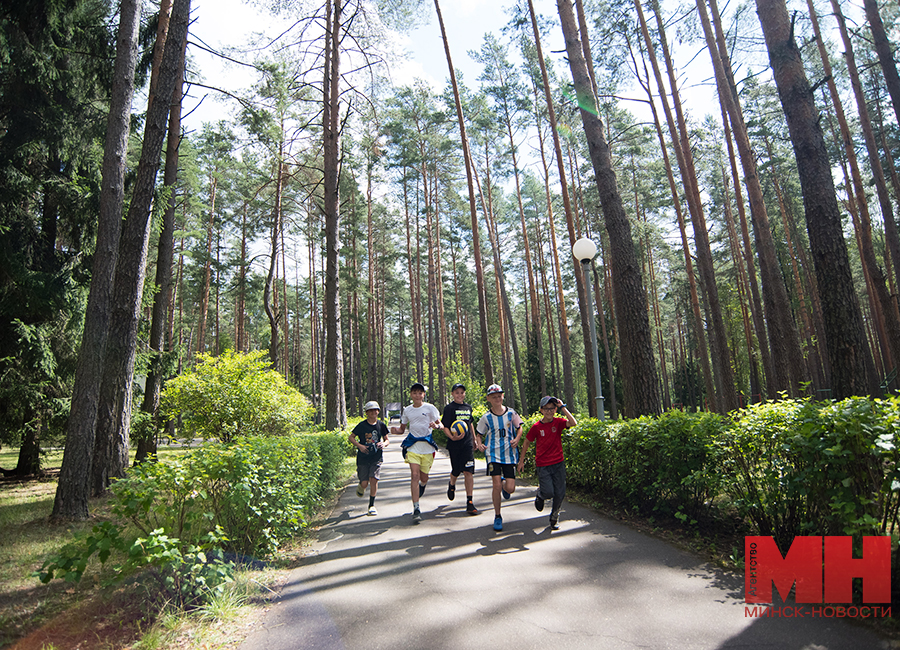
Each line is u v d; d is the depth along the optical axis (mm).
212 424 11906
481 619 3480
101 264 7688
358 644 3193
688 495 5504
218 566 4086
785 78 7395
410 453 6887
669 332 50312
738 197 18234
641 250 28125
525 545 5289
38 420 12016
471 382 27578
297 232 30609
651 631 3186
